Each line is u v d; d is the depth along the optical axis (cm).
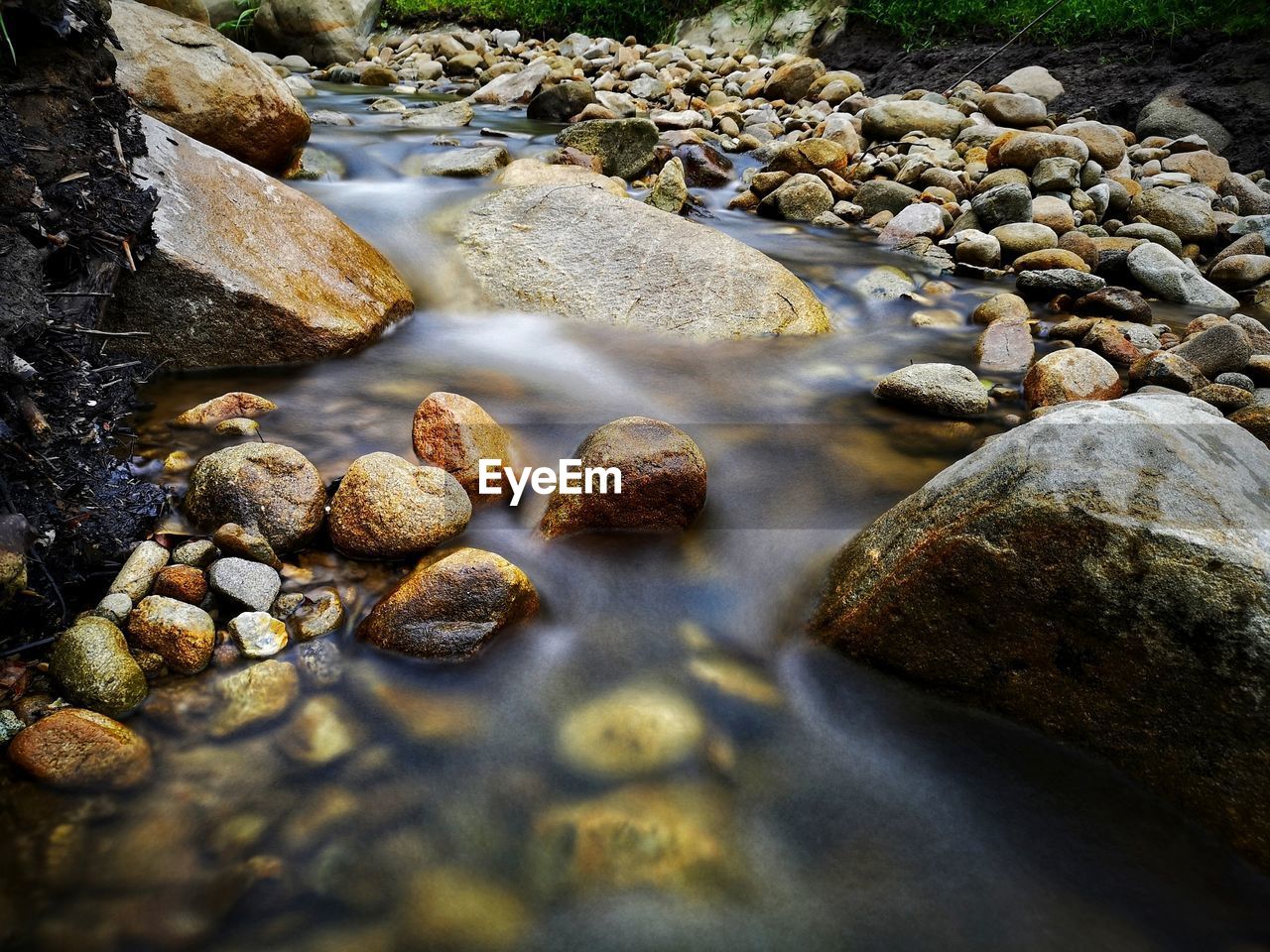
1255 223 646
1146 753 203
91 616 229
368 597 263
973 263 603
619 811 205
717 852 197
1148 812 201
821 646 252
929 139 834
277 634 240
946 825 204
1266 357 411
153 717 217
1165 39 989
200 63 527
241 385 377
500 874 190
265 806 199
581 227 529
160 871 183
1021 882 192
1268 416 339
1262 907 184
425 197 581
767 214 709
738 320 478
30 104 306
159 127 414
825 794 212
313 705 226
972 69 1088
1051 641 213
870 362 462
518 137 789
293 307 393
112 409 306
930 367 415
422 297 491
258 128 554
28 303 252
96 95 344
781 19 1354
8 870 181
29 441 249
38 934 170
